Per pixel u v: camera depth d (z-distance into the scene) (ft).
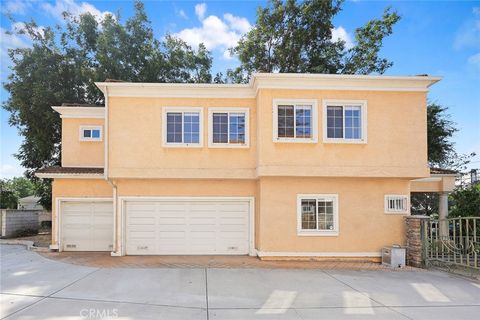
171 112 45.42
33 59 71.56
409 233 42.06
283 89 42.83
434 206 84.89
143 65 77.61
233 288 29.60
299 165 42.11
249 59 80.64
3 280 31.71
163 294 27.43
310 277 34.17
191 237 46.24
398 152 43.11
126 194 45.65
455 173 52.65
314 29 75.15
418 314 23.67
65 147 54.39
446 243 39.19
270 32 76.74
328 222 43.60
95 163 54.29
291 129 42.83
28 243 55.67
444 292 29.22
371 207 43.78
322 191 43.62
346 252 43.09
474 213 49.19
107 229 50.67
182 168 44.65
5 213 65.87
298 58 76.13
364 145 42.93
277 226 42.91
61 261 41.55
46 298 25.98
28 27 73.46
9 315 22.20
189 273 35.06
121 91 44.88
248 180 46.09
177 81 82.02
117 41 75.41
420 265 39.96
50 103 69.51
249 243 45.93
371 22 77.30
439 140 76.13
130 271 35.78
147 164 44.52
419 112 43.60
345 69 77.61
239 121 45.68
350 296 27.76
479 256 40.75
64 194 50.14
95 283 30.63
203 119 45.21
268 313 23.43
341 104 43.34
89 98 75.20
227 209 46.60
